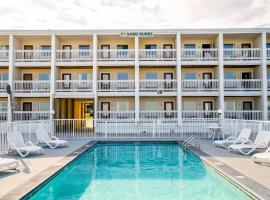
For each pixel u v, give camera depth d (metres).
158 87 24.89
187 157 13.55
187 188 8.02
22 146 12.12
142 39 26.11
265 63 23.89
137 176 9.57
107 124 21.64
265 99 23.69
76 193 7.61
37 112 23.42
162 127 22.33
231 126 17.48
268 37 25.72
